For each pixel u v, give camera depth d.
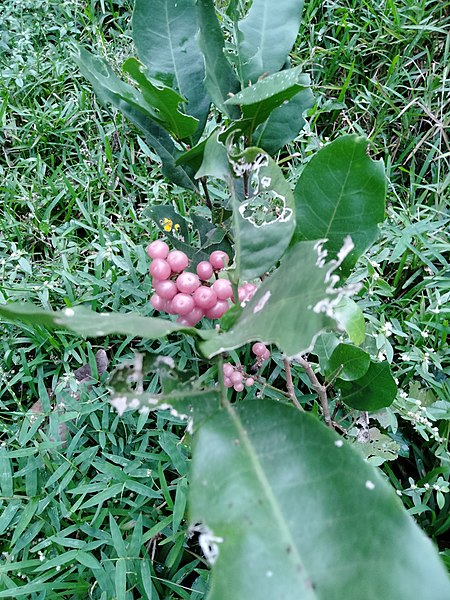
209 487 0.13
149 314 0.32
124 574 0.24
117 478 0.27
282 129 0.21
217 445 0.14
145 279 0.34
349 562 0.11
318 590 0.11
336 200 0.18
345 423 0.29
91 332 0.12
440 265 0.38
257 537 0.12
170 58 0.21
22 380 0.31
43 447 0.27
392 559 0.11
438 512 0.29
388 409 0.27
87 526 0.26
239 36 0.20
